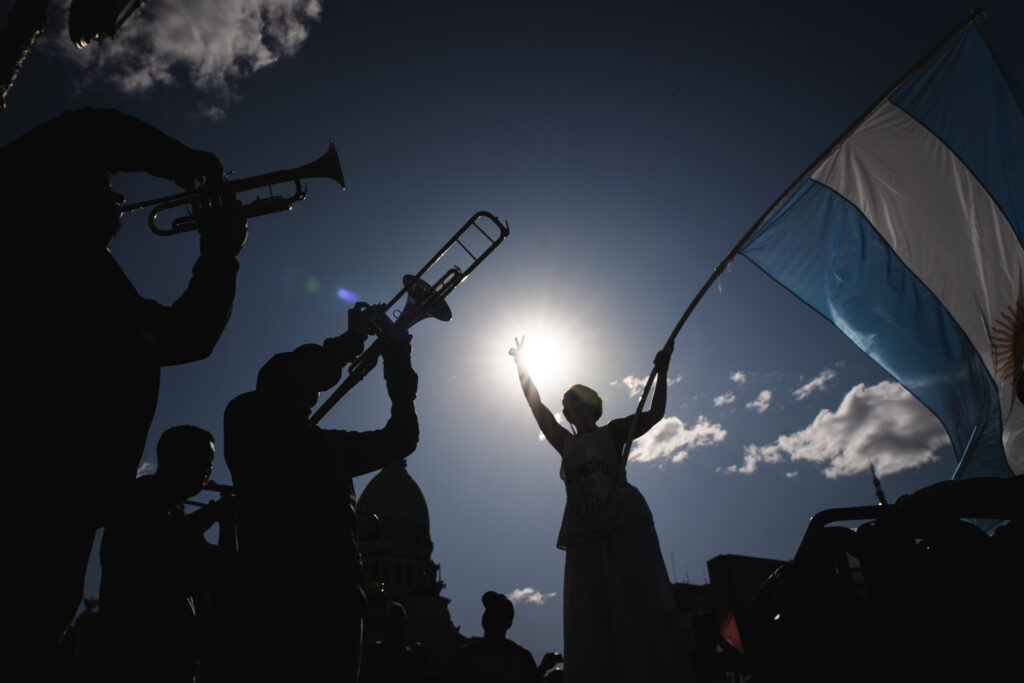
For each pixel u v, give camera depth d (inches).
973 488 126.4
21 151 82.0
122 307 82.7
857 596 134.4
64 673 145.2
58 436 67.8
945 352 255.8
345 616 109.5
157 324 95.4
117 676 143.7
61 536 66.8
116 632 148.3
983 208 260.8
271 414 126.0
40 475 65.6
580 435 202.8
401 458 156.8
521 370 225.5
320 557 112.0
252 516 115.0
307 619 105.8
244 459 122.0
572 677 173.6
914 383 261.3
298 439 125.0
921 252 267.3
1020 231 251.3
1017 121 263.4
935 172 273.1
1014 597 122.2
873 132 287.4
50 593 66.2
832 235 278.1
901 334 263.7
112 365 76.3
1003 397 242.7
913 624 127.0
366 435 155.6
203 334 99.6
